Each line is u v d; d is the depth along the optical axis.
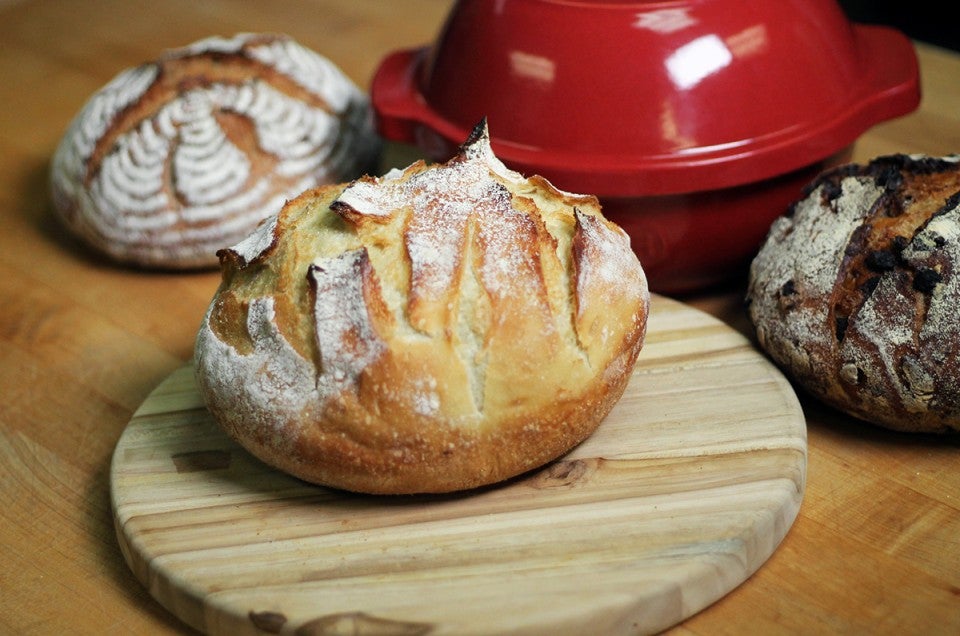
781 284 0.77
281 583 0.66
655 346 0.79
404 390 0.67
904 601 0.67
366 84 1.08
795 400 0.75
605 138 0.81
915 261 0.73
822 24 0.82
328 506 0.70
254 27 1.20
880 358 0.73
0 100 1.10
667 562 0.66
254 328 0.70
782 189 0.82
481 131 0.73
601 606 0.64
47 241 0.96
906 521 0.71
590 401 0.70
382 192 0.72
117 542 0.73
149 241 0.90
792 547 0.70
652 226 0.82
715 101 0.80
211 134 0.91
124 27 1.21
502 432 0.68
